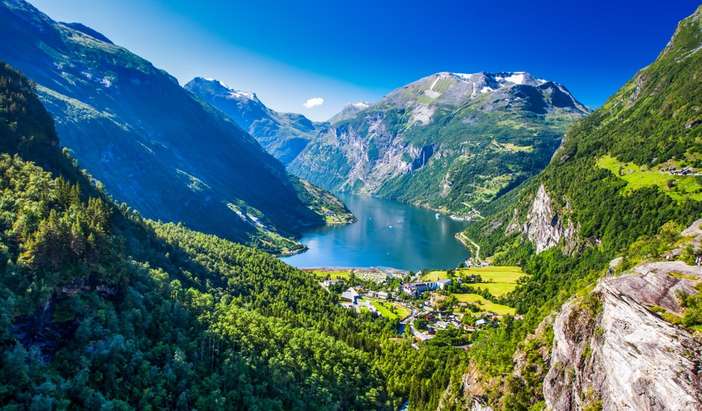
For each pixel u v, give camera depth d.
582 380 76.81
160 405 97.50
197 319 132.88
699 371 53.59
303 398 128.38
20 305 91.50
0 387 75.50
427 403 143.88
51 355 94.50
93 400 85.38
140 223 195.75
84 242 114.69
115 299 118.00
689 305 59.44
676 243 75.31
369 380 154.50
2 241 105.50
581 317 83.31
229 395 110.06
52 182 145.75
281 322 167.62
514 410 95.00
